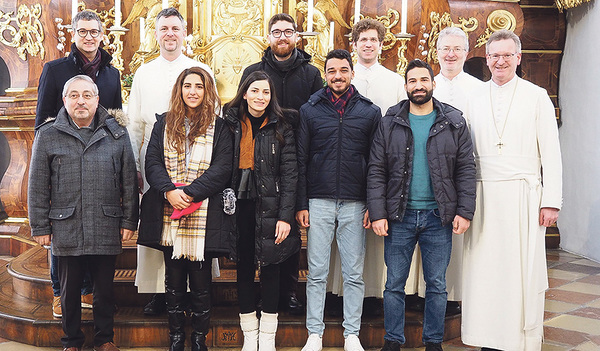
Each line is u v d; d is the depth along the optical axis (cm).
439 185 324
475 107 352
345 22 609
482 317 342
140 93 381
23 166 588
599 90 591
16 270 434
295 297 391
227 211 326
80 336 339
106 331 338
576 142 637
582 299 473
